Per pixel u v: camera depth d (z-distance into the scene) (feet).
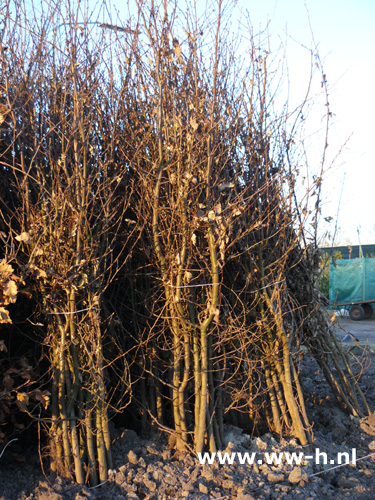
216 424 12.06
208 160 11.25
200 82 12.29
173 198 11.64
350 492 10.74
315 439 12.78
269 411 13.48
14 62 11.52
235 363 12.95
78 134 11.41
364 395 16.65
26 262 11.10
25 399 10.41
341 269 50.21
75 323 10.84
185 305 11.70
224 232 10.89
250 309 12.90
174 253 11.41
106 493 10.43
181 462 11.37
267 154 13.17
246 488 10.51
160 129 11.29
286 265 13.80
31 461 11.54
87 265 10.91
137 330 12.92
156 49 11.39
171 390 12.67
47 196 11.30
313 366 19.67
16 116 11.40
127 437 12.16
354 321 49.14
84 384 11.14
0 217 11.52
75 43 11.16
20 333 12.12
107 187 11.82
